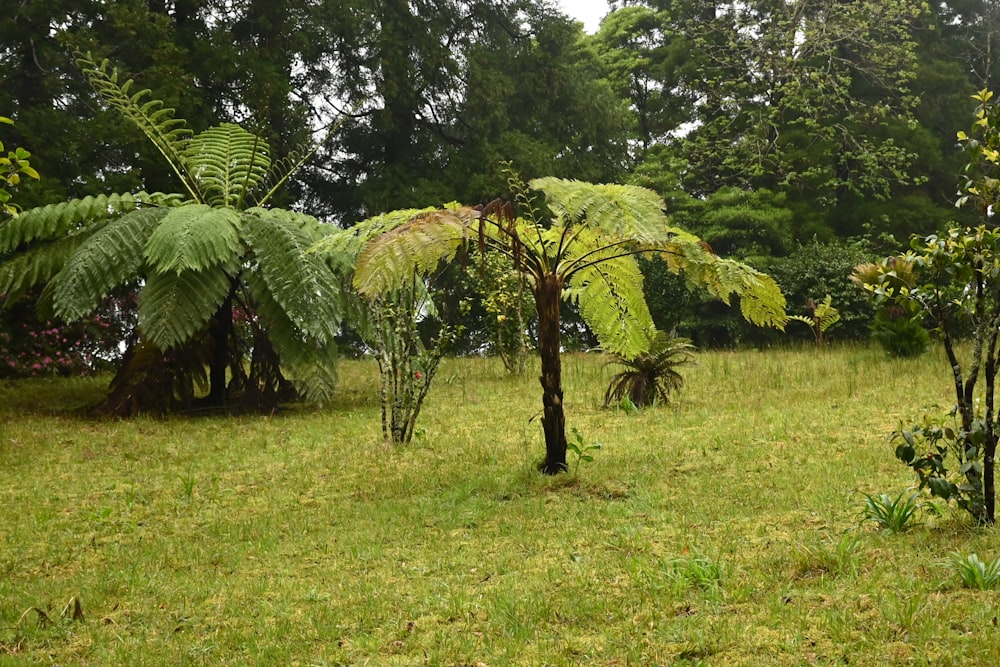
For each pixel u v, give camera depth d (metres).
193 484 6.80
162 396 10.59
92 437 8.97
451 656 3.54
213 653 3.72
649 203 6.09
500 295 13.80
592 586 4.23
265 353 10.99
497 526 5.46
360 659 3.59
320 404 10.23
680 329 23.66
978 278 4.66
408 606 4.13
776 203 24.42
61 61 15.60
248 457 7.99
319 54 22.55
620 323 7.43
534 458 7.33
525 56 24.70
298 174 23.86
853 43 26.56
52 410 10.84
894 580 4.03
